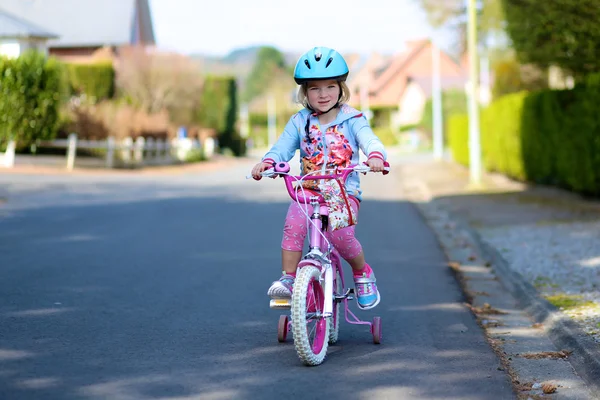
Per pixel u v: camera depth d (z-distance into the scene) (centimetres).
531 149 1836
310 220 542
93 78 4078
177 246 1076
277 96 9881
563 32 1538
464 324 677
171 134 3794
